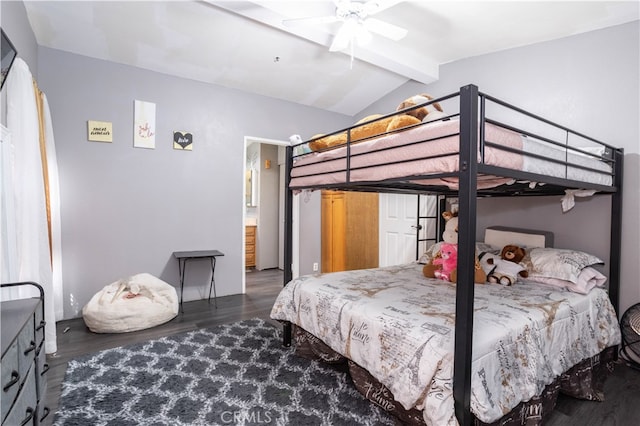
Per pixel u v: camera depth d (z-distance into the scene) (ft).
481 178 5.86
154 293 10.30
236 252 13.50
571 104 8.94
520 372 5.08
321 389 6.46
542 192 8.76
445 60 11.69
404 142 5.22
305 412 5.73
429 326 5.26
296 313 7.82
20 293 6.46
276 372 7.09
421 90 12.81
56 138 9.95
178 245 12.19
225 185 13.12
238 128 13.34
